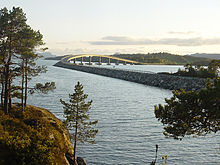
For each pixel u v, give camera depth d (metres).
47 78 142.00
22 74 30.80
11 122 23.23
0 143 18.30
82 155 31.06
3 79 29.88
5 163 16.66
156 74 128.75
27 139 20.66
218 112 14.48
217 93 14.62
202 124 15.66
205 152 33.09
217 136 39.59
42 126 25.39
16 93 31.45
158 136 39.12
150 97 80.88
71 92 85.94
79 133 29.53
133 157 30.88
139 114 54.41
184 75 115.94
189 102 15.38
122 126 44.19
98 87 107.56
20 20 28.25
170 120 15.94
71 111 28.11
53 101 66.56
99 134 39.06
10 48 27.55
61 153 23.73
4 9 28.66
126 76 158.00
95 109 58.44
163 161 30.02
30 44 28.66
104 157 30.64
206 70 107.75
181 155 31.88
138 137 38.34
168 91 97.94
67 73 193.75
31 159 18.14
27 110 31.39
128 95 84.75
